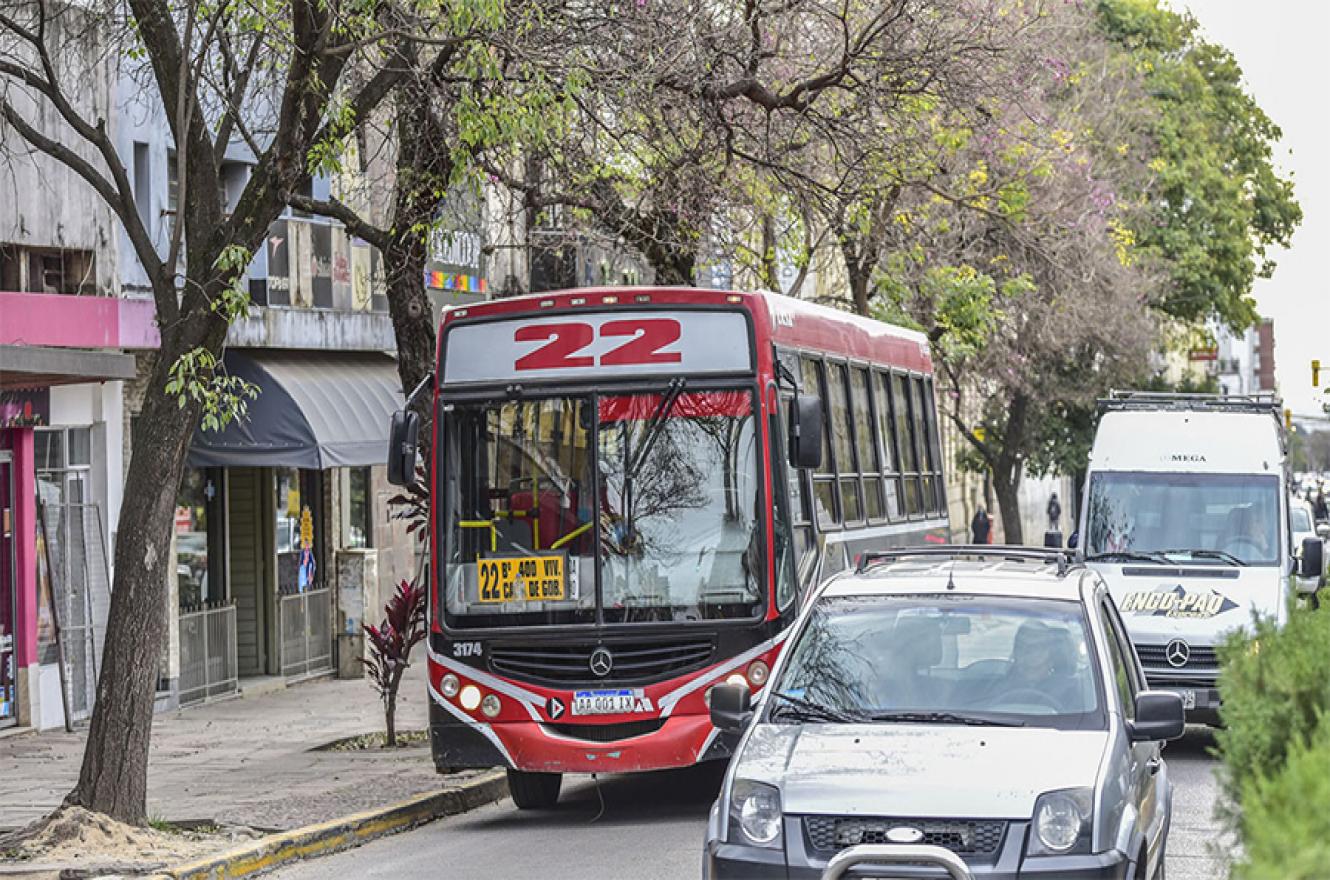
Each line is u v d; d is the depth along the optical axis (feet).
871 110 88.99
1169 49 223.10
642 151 85.46
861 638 40.11
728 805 35.60
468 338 61.05
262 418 98.22
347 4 60.18
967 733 36.99
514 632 59.41
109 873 49.83
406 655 79.82
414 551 130.62
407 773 70.85
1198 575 78.28
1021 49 104.58
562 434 60.29
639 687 58.80
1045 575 42.22
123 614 55.31
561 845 55.72
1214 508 81.25
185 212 57.93
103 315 84.99
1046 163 130.82
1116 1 219.61
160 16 58.54
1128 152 186.80
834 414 72.28
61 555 89.51
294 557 110.83
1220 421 83.56
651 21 76.89
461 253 128.36
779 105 84.12
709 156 84.99
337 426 100.58
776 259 109.40
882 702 38.65
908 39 92.58
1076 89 164.86
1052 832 34.06
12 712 85.71
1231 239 215.51
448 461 60.64
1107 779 35.17
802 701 38.86
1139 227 193.57
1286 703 28.09
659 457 59.98
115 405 93.15
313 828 57.52
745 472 59.82
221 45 62.69
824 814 34.60
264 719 91.61
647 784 71.36
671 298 60.54
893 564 44.93
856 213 106.73
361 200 113.60
